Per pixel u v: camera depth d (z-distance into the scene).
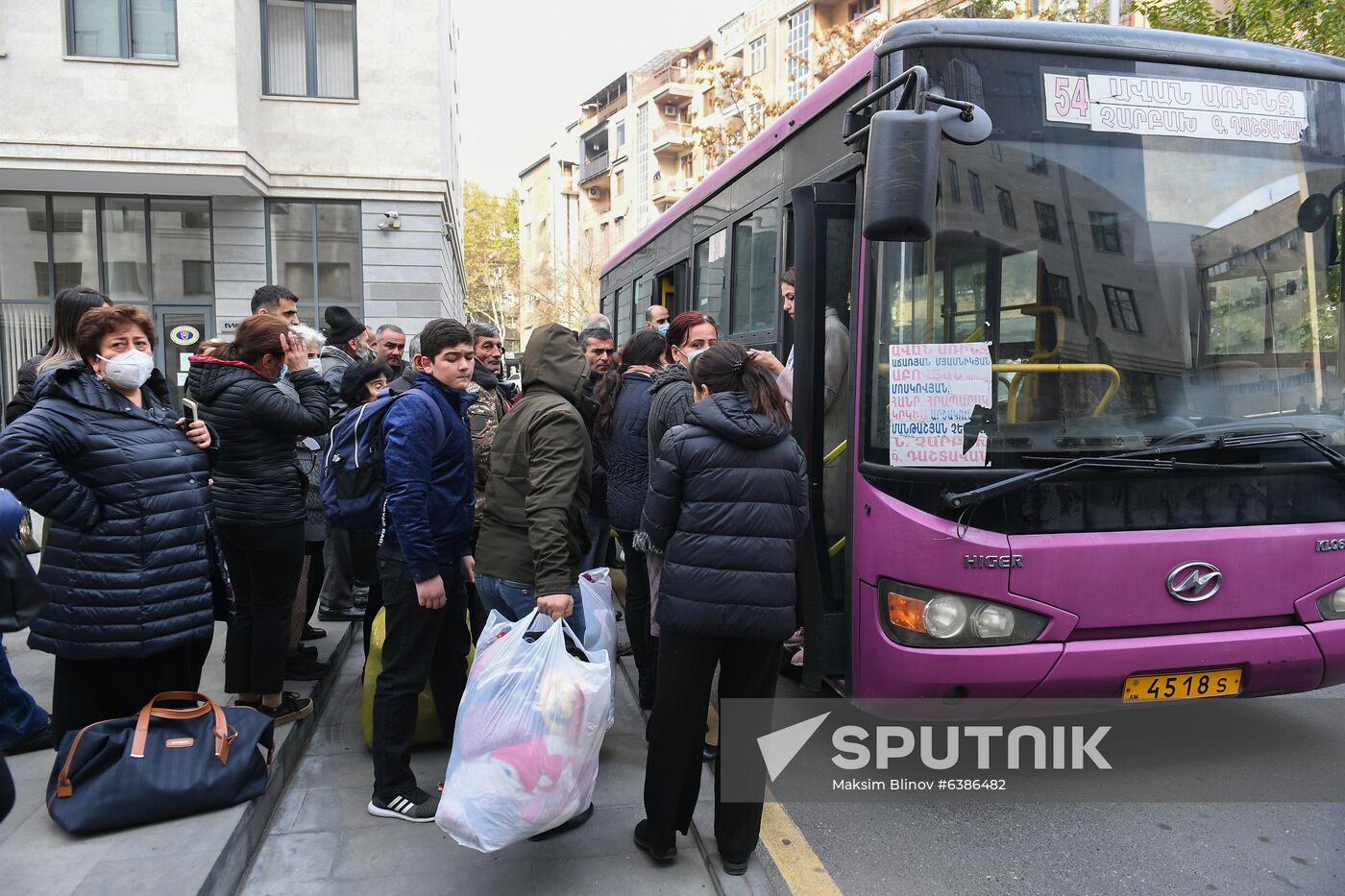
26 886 2.79
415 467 3.37
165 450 3.37
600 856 3.34
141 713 3.37
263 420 3.87
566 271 51.12
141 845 3.03
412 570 3.35
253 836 3.33
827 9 36.53
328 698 4.96
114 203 16.36
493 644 3.19
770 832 3.68
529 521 3.33
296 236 17.02
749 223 5.80
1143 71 3.79
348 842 3.41
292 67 16.98
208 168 15.22
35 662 5.26
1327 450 3.74
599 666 3.14
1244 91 3.88
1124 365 3.68
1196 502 3.65
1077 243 3.69
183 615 3.36
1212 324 3.78
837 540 4.25
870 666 3.75
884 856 3.49
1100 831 3.64
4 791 2.44
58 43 14.82
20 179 15.34
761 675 3.22
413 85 17.14
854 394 3.93
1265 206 3.88
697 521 3.11
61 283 16.30
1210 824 3.67
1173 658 3.57
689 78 50.06
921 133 3.29
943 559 3.51
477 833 2.93
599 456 5.35
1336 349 3.94
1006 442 3.56
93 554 3.21
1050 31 3.72
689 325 4.36
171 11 15.25
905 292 3.63
